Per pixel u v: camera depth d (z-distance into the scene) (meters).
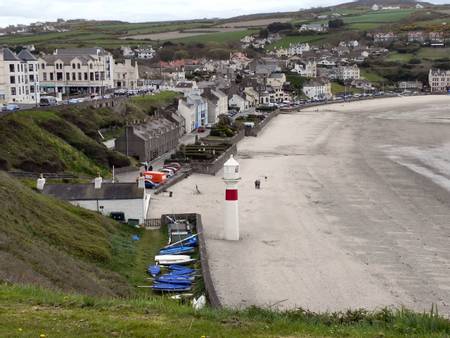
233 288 41.81
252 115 163.62
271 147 116.88
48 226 44.53
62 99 123.75
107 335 20.34
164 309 23.88
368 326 23.47
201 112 146.50
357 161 97.75
